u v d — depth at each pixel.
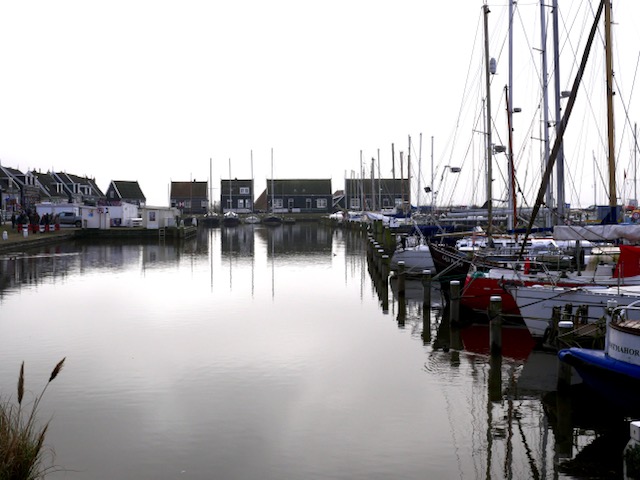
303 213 117.50
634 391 10.04
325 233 72.25
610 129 19.42
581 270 18.28
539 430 10.41
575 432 10.32
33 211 64.06
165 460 9.12
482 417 10.95
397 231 52.81
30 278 28.73
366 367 14.05
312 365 14.16
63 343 16.06
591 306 15.23
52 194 86.12
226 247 49.28
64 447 9.53
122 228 57.78
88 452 9.37
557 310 14.99
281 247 49.62
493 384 12.79
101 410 11.12
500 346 14.04
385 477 8.70
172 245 50.44
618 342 10.33
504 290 16.69
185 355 14.91
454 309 17.27
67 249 44.72
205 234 70.25
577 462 9.24
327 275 30.95
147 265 34.88
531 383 12.89
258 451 9.48
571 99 14.99
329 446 9.68
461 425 10.59
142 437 9.94
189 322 18.86
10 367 13.82
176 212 70.06
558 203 23.72
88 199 98.25
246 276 30.30
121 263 35.75
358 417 10.91
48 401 11.55
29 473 7.10
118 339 16.55
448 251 25.95
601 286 16.58
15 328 17.84
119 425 10.44
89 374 13.30
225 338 16.73
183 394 12.03
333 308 21.56
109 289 25.56
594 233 16.31
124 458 9.18
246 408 11.30
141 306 21.59
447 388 12.55
